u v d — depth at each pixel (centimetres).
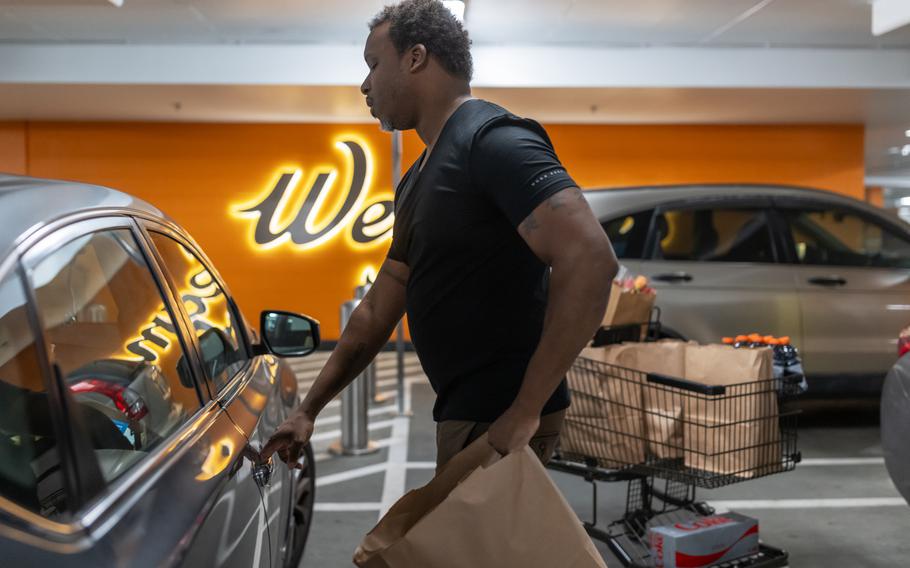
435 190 174
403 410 738
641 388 348
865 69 1012
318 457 600
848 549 407
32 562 101
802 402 792
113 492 130
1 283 123
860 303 658
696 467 341
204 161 1238
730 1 833
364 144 1245
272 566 210
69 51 973
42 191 157
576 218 154
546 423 185
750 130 1259
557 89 1015
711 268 648
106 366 151
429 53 182
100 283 161
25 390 122
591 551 156
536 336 178
